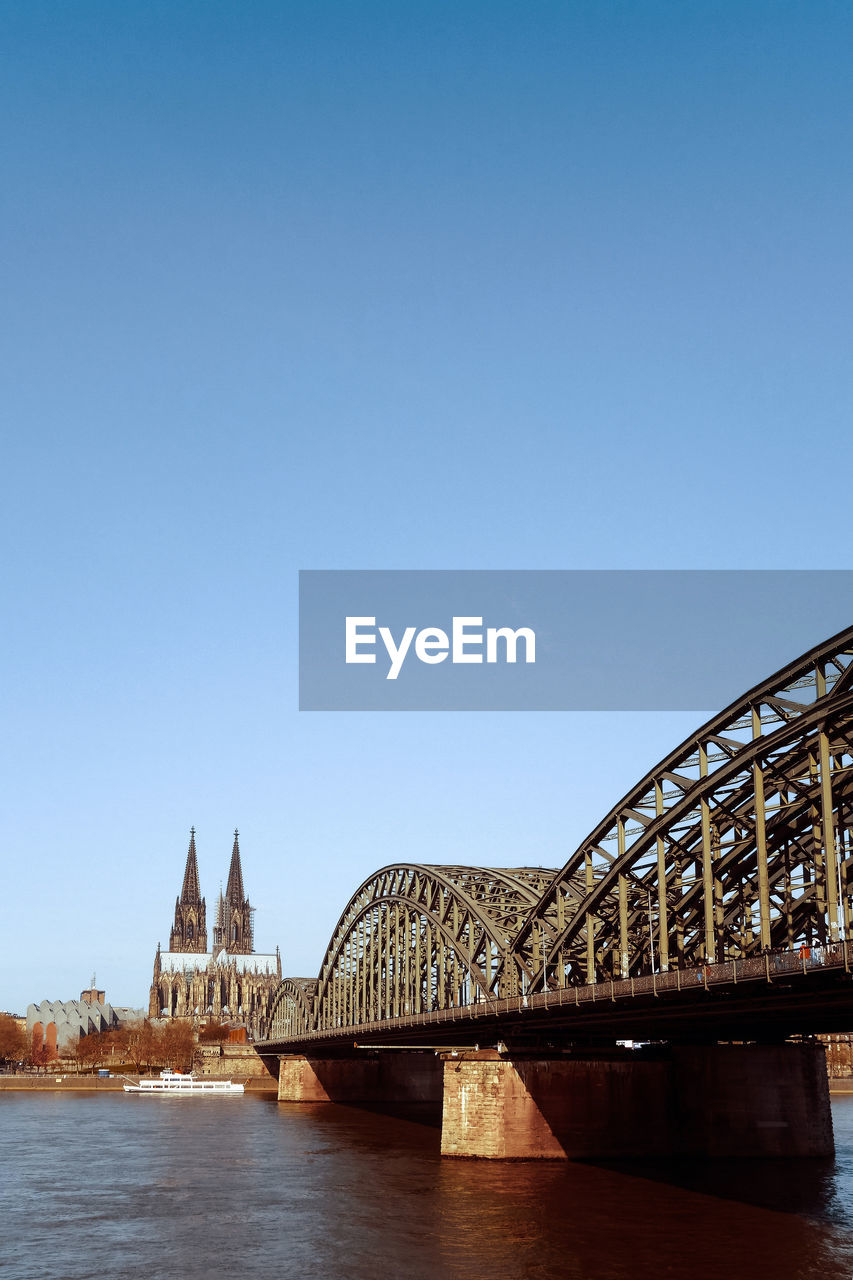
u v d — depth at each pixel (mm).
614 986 72562
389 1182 83250
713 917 66625
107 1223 71500
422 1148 108188
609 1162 91312
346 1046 173500
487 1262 57875
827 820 57281
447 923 120500
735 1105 93562
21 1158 107375
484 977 104188
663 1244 60656
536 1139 92625
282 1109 173125
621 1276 54531
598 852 82625
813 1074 95500
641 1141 93938
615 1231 64000
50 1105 196000
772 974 57500
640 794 76625
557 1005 80062
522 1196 75312
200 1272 57625
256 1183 87500
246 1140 121625
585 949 91250
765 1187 77688
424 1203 74125
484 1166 90062
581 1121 93438
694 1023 85438
